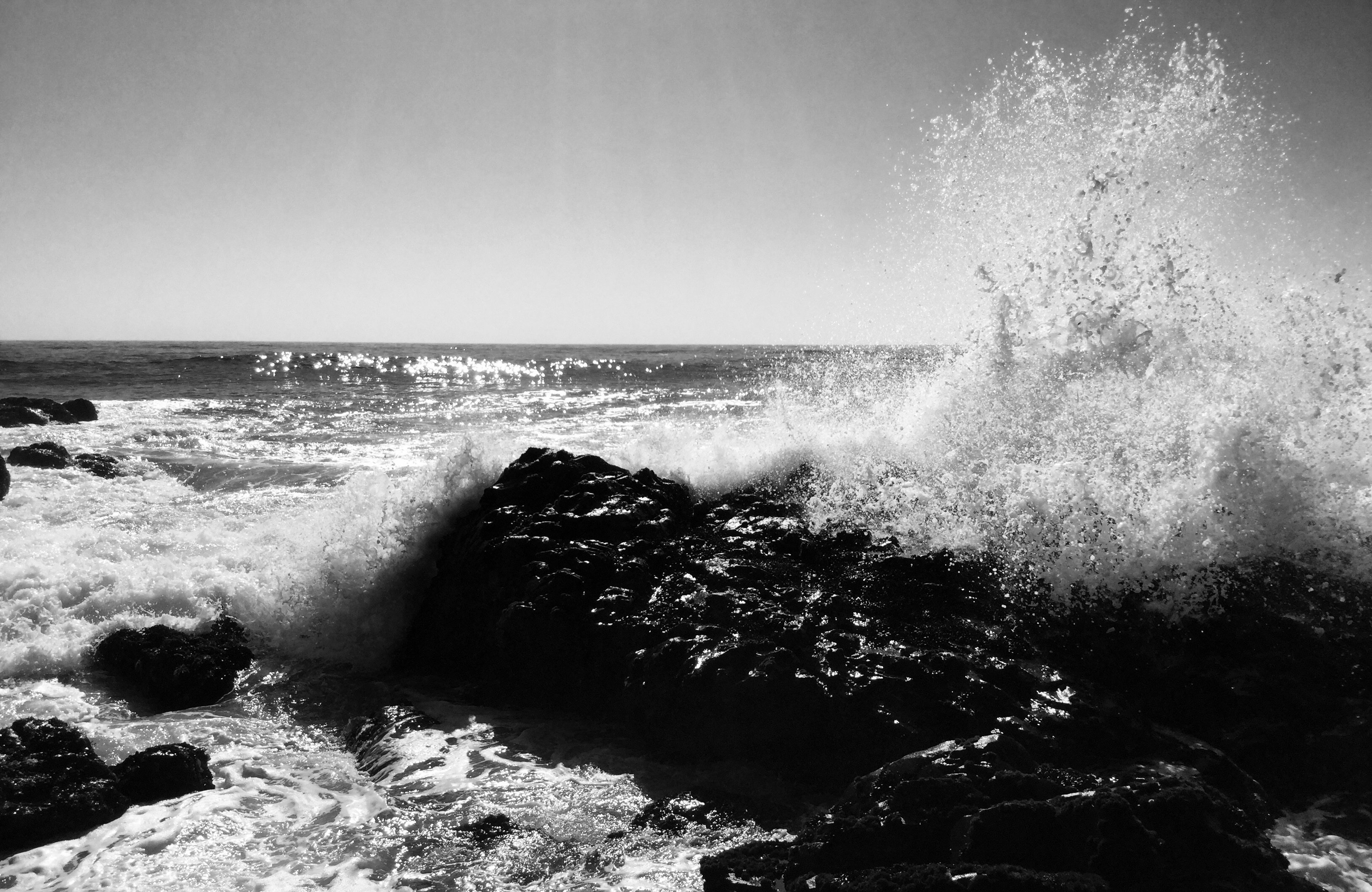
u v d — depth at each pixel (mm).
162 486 11266
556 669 5250
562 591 5352
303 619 6531
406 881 3576
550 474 6625
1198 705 4516
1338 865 3584
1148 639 4840
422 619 6336
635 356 81688
